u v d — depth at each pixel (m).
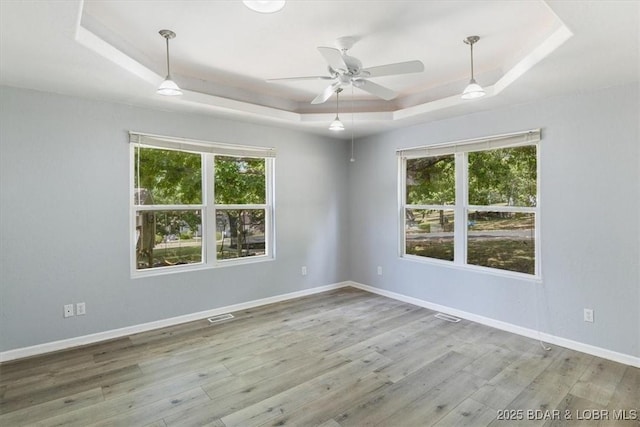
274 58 3.15
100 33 2.47
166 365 2.94
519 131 3.56
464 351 3.20
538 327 3.46
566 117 3.23
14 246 3.02
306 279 5.11
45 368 2.87
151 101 3.46
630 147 2.88
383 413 2.29
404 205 4.89
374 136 5.15
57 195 3.21
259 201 4.73
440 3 2.26
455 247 4.27
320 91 4.11
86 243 3.36
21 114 3.03
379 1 2.23
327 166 5.32
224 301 4.30
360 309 4.44
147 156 3.79
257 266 4.59
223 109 3.77
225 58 3.14
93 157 3.39
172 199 3.97
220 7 2.29
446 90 3.87
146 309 3.72
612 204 2.98
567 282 3.26
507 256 3.81
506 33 2.67
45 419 2.21
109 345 3.34
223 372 2.82
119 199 3.54
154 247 3.86
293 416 2.25
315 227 5.20
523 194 3.67
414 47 2.92
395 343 3.38
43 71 2.66
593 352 3.10
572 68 2.58
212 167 4.25
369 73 2.65
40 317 3.14
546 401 2.41
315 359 3.05
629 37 2.09
